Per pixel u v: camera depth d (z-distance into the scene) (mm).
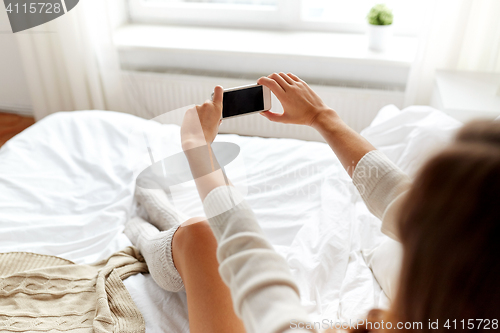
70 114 1812
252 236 478
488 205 258
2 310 943
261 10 2498
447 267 273
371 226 1223
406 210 304
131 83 2463
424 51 2006
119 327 905
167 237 882
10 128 2740
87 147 1612
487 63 1988
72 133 1691
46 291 1004
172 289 962
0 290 981
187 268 744
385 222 581
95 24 2289
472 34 1941
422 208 287
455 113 1625
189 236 763
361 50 2260
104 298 960
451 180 271
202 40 2416
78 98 2523
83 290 1016
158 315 960
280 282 431
